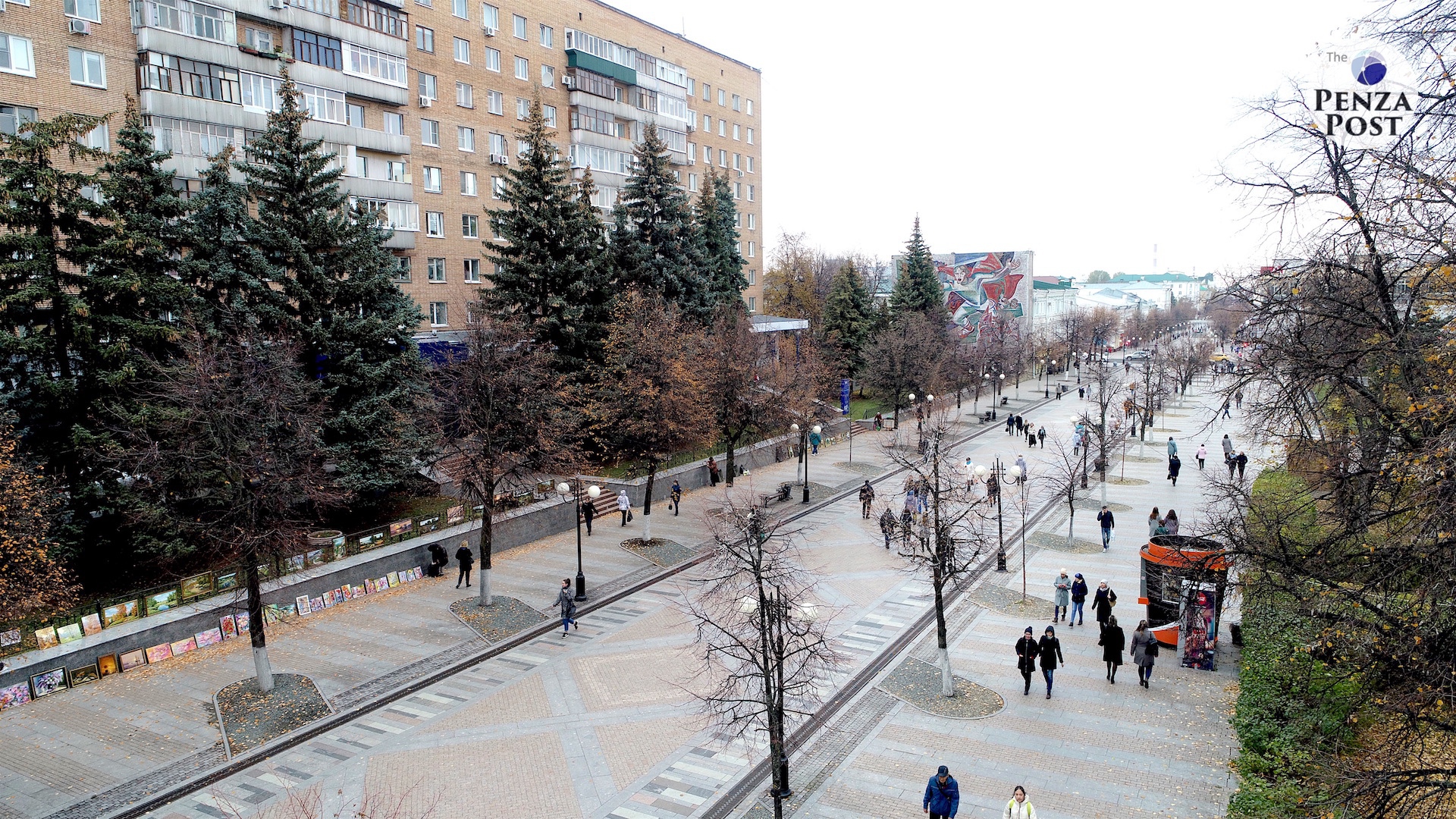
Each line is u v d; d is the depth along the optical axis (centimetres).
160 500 2144
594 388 3662
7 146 2255
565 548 3133
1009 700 1881
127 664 2033
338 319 2691
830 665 2058
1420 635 971
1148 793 1488
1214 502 2089
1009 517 3569
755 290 7744
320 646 2209
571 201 3916
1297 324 1214
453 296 4756
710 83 7050
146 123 3325
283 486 1939
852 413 6456
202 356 2027
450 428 2902
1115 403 6556
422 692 1975
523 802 1503
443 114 4659
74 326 2145
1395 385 1179
